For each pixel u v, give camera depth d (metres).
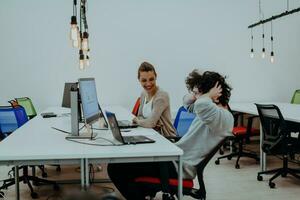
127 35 6.21
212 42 6.46
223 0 6.45
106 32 6.15
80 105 3.07
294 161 5.08
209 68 6.48
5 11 5.93
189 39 6.39
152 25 6.27
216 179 4.21
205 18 6.41
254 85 6.64
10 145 2.42
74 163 2.16
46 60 6.05
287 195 3.59
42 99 6.09
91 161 2.17
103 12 6.12
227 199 3.47
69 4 6.03
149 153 2.17
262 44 6.62
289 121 4.30
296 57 6.73
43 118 4.05
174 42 6.35
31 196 3.59
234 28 6.51
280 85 6.72
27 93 6.05
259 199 3.47
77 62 6.09
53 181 3.88
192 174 2.29
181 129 3.55
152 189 2.39
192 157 2.29
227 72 6.55
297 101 6.16
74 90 2.77
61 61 6.07
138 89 6.29
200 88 2.27
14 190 3.84
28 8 5.96
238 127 5.23
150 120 3.20
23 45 6.00
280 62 6.71
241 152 5.00
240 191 3.73
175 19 6.33
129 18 6.20
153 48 6.30
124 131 3.03
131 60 6.25
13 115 4.01
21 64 6.02
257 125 5.78
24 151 2.21
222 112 2.17
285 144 3.87
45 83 6.07
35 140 2.62
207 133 2.26
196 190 2.32
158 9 6.27
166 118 3.25
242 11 6.51
